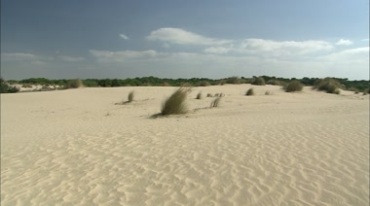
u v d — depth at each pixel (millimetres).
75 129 11188
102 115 15773
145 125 11133
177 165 6426
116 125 11633
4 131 12422
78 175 6230
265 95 22953
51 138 9656
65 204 4961
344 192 4891
